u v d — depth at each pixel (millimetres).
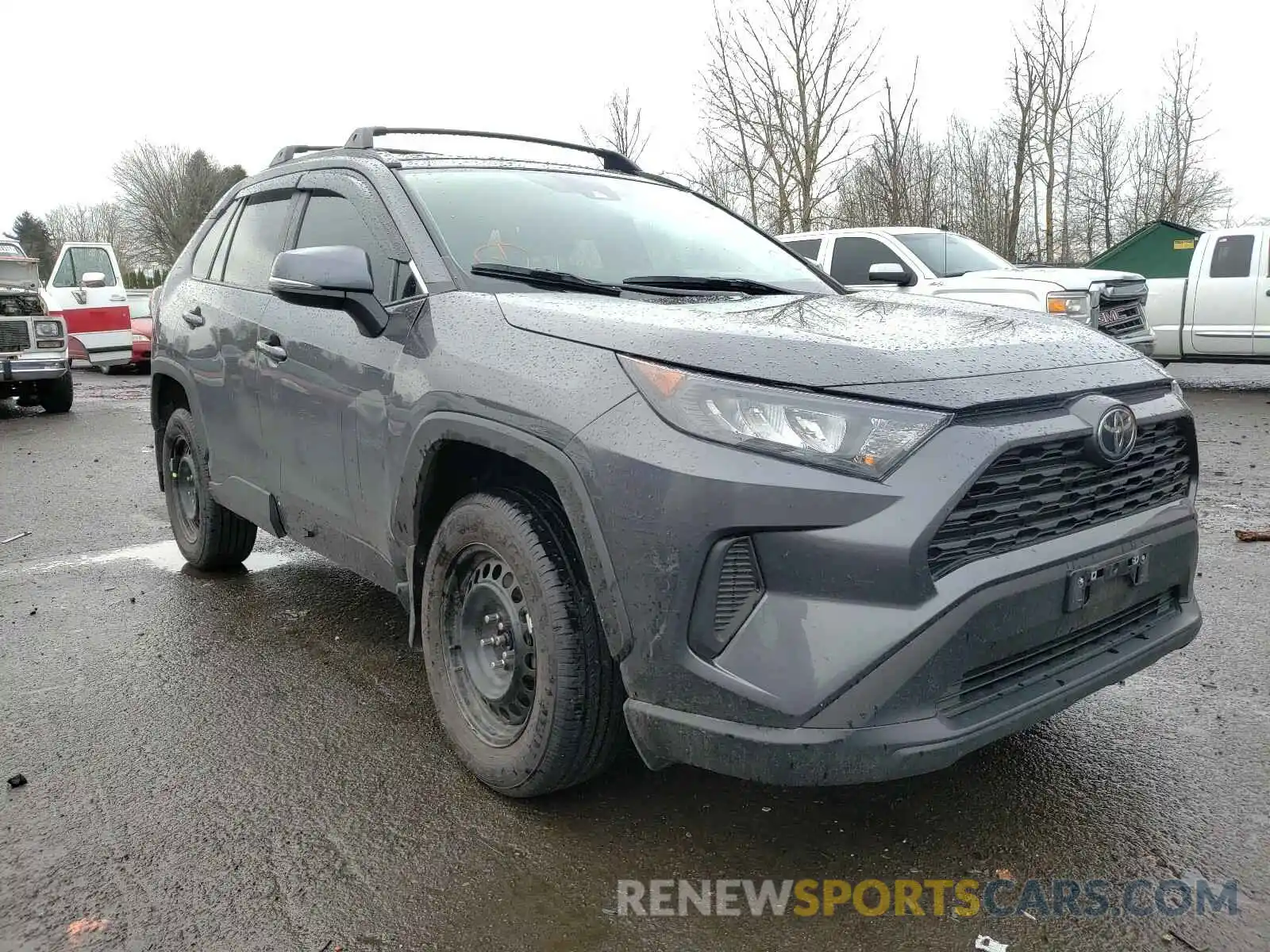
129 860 2465
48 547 5652
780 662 2082
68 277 15125
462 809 2688
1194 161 26359
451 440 2697
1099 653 2492
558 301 2742
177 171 65250
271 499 3871
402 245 3139
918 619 2037
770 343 2262
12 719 3291
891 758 2059
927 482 2053
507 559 2570
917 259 9688
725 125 18109
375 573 3242
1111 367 2545
